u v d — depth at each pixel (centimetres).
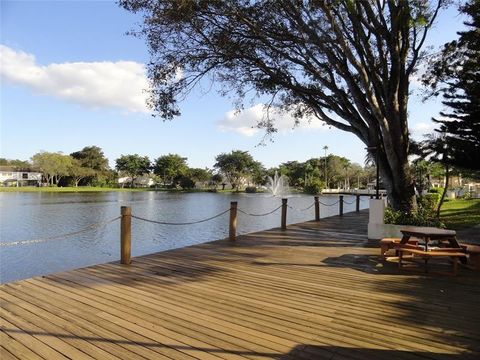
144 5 981
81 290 512
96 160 8638
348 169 8588
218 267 658
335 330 382
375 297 492
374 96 1043
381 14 1090
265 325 393
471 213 1794
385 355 329
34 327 385
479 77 1435
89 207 3494
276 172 8531
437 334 374
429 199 1703
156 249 1462
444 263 694
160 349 338
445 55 1321
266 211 3180
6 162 10081
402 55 1112
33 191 6644
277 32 1102
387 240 740
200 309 440
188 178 8900
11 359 320
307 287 535
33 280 561
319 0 930
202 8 1009
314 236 1041
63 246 1508
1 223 2273
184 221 2444
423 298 488
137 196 5838
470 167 1595
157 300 472
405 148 1114
